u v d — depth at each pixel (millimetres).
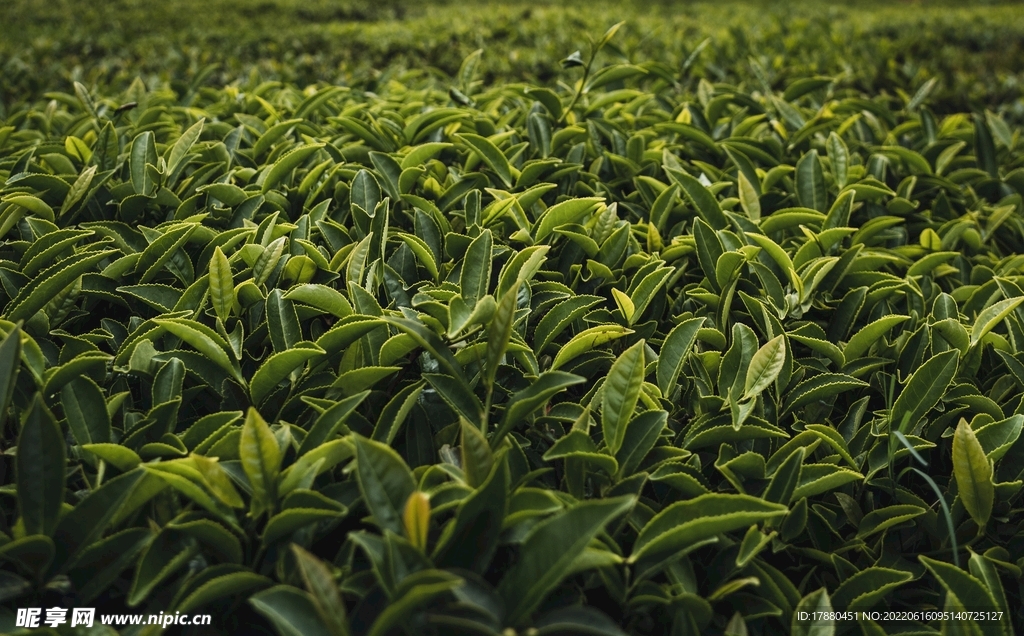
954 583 1516
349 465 1505
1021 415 1771
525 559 1245
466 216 2510
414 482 1366
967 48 6707
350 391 1756
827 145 3039
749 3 9570
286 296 1859
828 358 2174
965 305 2396
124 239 2369
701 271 2572
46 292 1837
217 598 1399
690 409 1984
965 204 3232
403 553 1254
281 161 2561
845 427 2006
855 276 2439
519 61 5695
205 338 1685
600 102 3426
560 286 2205
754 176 3084
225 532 1412
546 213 2289
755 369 1775
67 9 7820
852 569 1656
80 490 1603
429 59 5996
